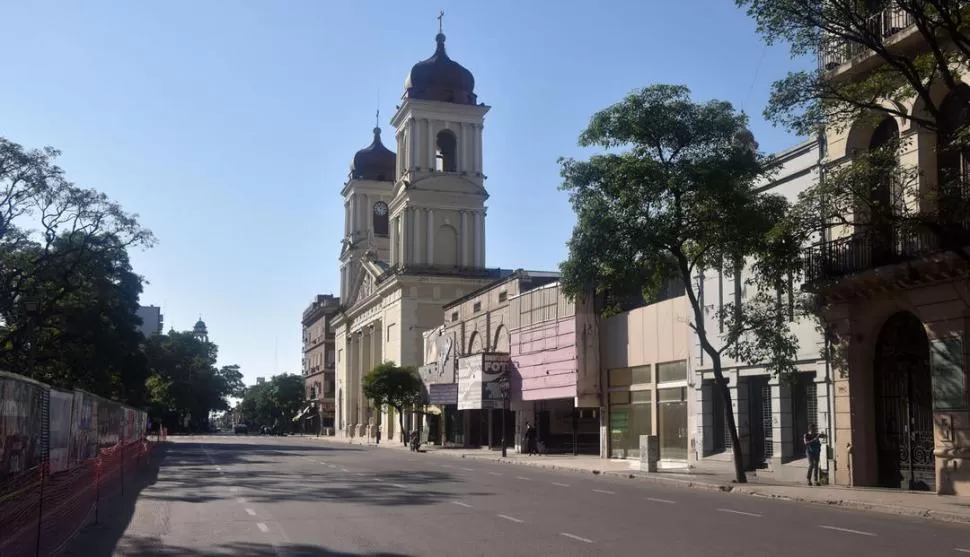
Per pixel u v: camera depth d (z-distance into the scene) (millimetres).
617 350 39969
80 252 41750
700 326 26359
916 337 23141
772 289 27984
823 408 25594
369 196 100875
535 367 46156
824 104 19812
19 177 38562
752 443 29750
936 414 21453
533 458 42219
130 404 68438
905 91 19531
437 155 82188
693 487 25859
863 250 23031
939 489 21266
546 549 12898
